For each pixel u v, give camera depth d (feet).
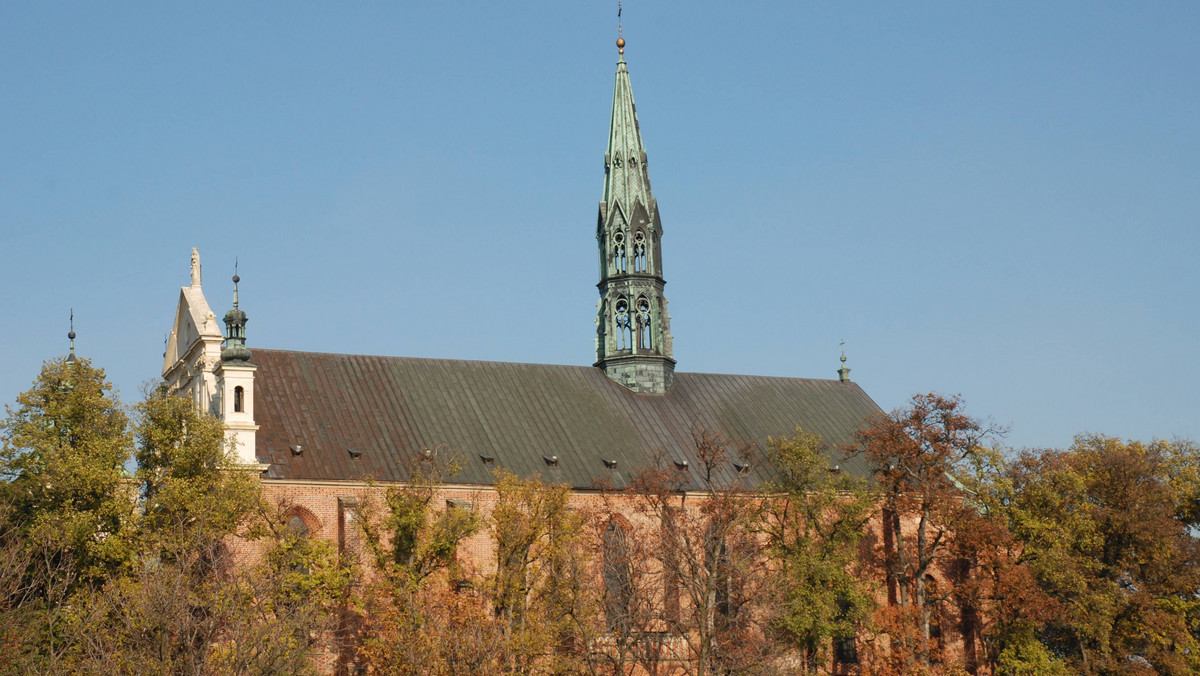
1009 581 304.30
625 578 282.56
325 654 284.00
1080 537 326.24
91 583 247.09
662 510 302.04
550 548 273.95
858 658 340.18
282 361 328.90
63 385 274.36
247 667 198.59
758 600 279.08
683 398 375.04
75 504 257.34
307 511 297.94
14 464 261.85
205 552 245.86
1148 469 343.67
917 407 318.65
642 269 377.91
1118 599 321.52
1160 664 323.98
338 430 315.17
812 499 306.96
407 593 247.09
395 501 266.57
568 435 343.05
